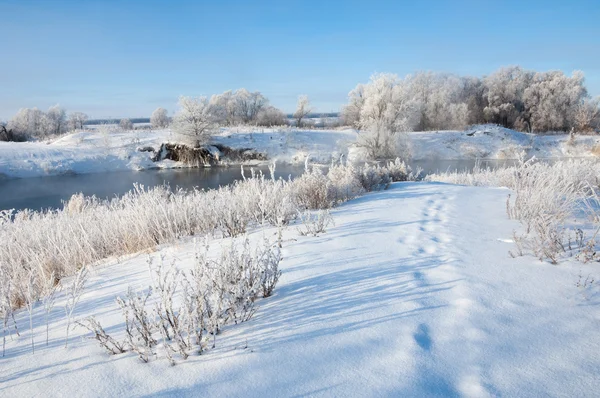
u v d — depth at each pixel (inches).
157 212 248.4
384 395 70.1
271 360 82.6
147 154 1614.2
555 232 144.4
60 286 166.9
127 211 262.1
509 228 188.7
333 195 296.5
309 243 172.4
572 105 2096.5
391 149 1510.8
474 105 2409.0
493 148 1688.0
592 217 189.0
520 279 121.6
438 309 102.7
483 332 90.7
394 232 186.9
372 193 356.8
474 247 157.4
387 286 119.0
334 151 1647.4
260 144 1717.5
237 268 109.0
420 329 92.7
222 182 1206.9
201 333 90.2
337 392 71.4
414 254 149.6
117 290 140.3
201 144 1641.2
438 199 287.6
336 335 91.7
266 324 99.2
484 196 296.4
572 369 76.4
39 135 2561.5
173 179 1285.7
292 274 134.1
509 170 408.5
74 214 337.4
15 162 1392.7
